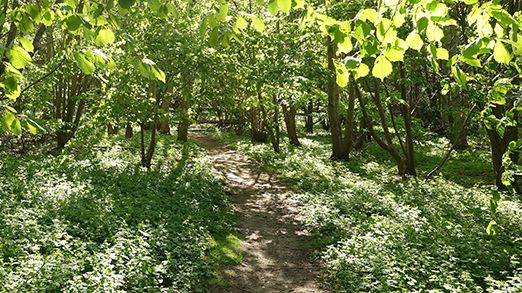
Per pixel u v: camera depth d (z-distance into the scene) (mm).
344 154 23734
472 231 10766
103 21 2854
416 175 19719
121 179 14617
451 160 24078
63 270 6953
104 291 6492
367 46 2877
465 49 2566
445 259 9133
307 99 23156
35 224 8688
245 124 40156
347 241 10109
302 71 18281
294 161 22266
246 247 11078
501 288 7828
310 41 21484
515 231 11195
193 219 11750
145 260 7781
